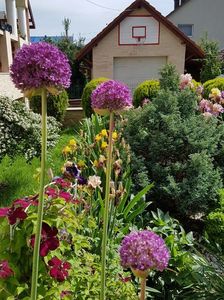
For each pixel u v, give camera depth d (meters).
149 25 12.89
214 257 2.59
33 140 4.63
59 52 1.06
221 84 8.58
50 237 1.54
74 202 1.87
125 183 3.10
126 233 2.67
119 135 3.63
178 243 2.59
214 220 3.11
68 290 1.60
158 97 3.86
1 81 7.22
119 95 1.35
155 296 2.35
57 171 5.05
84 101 9.21
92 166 3.28
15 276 1.54
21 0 12.64
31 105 8.37
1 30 8.99
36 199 1.68
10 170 5.14
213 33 21.06
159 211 3.05
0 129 4.46
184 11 21.09
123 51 13.03
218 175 3.53
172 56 13.10
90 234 2.30
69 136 7.84
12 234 1.58
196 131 3.65
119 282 1.85
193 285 2.27
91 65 13.56
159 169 3.57
